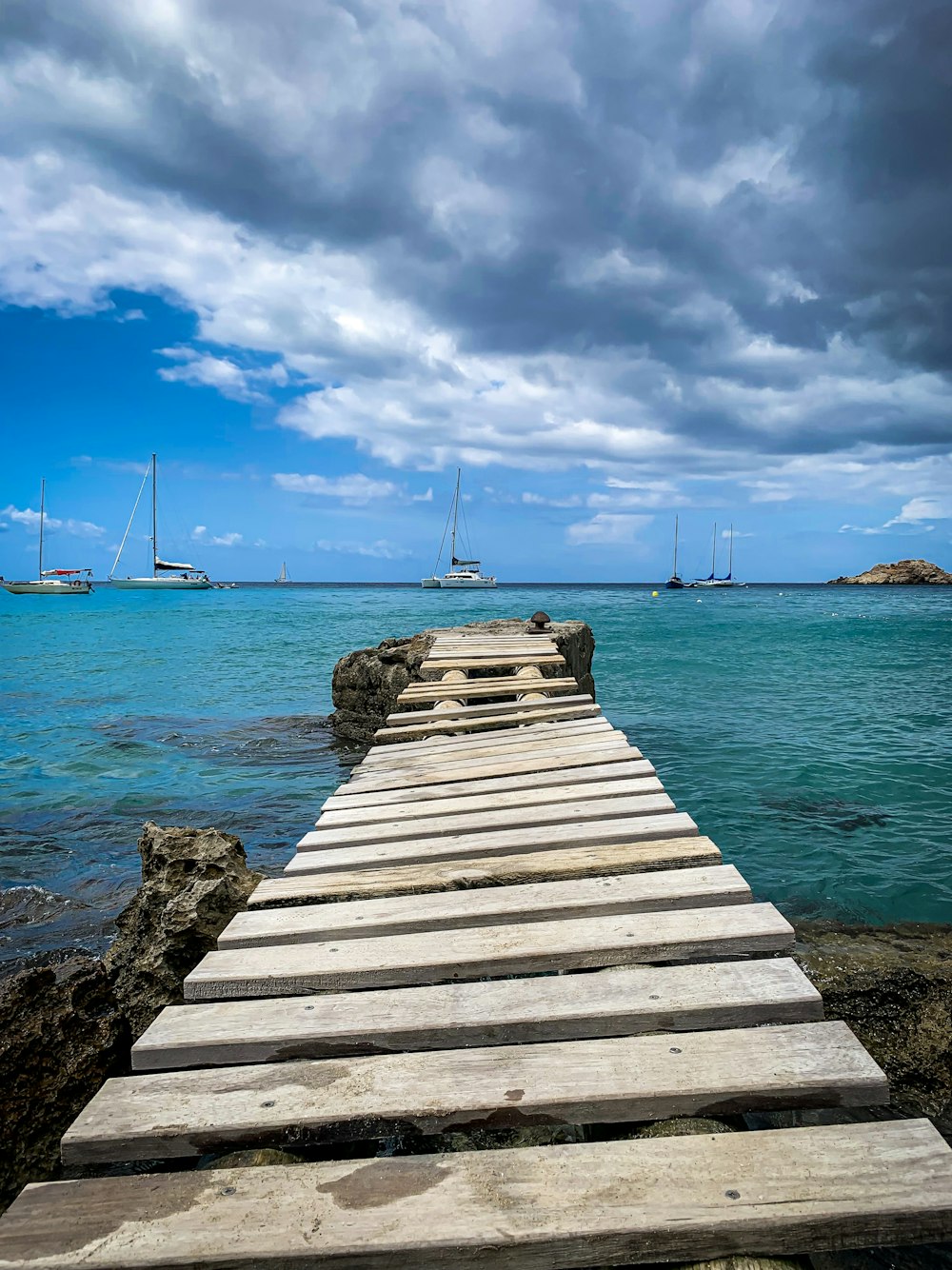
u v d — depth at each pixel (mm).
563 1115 1901
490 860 3404
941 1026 3736
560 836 3623
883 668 21375
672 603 71625
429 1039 2205
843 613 53125
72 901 6328
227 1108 1940
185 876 4352
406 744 6312
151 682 19562
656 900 2869
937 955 4547
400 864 3580
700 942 2566
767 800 8750
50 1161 3055
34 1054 3180
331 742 12609
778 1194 1606
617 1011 2205
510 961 2551
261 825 8336
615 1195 1628
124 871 7012
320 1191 1688
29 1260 1555
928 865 6781
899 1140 1750
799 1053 2020
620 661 23500
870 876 6570
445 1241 1543
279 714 15125
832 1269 2674
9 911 6129
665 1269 1617
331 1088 1991
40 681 19703
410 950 2662
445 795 4703
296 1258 1538
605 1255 1553
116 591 107625
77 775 10484
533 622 13148
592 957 2557
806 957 4371
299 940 2854
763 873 6668
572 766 5086
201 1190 1710
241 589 132500
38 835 8008
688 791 9109
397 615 48156
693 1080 1929
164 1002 3910
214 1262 1540
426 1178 1709
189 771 10711
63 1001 3393
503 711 7359
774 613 52562
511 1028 2197
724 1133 1836
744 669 21297
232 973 2574
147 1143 1885
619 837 3578
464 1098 1917
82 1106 3182
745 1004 2199
